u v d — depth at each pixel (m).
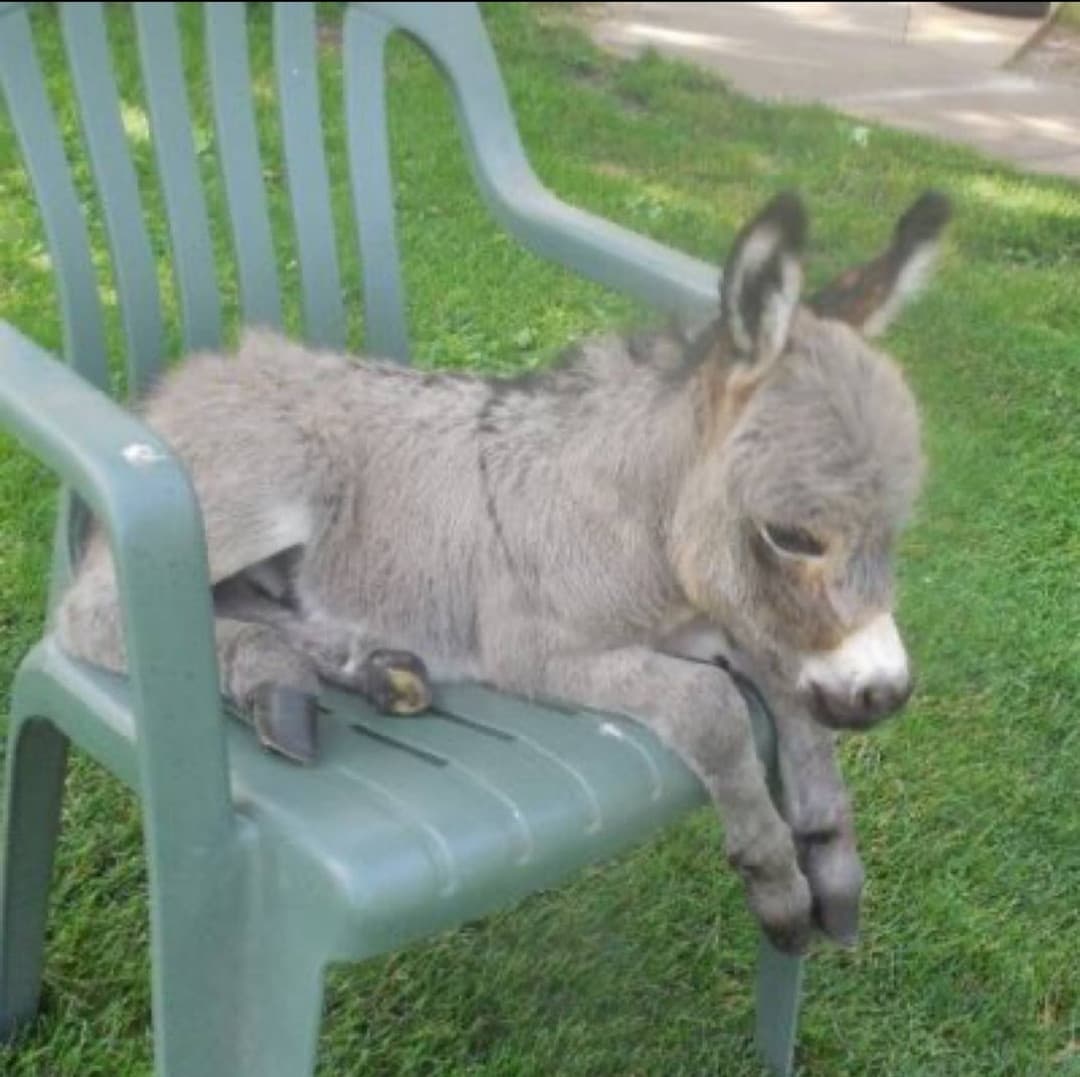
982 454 3.54
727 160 4.98
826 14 5.97
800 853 2.28
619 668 2.21
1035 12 4.60
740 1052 2.62
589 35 6.82
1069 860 3.03
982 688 3.38
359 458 2.44
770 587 2.09
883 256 2.26
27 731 2.30
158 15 2.74
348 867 1.85
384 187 2.89
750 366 2.09
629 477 2.28
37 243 4.88
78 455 1.90
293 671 2.16
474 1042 2.61
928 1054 2.66
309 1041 1.92
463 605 2.39
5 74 2.61
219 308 2.80
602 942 2.80
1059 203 3.52
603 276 2.70
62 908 2.74
